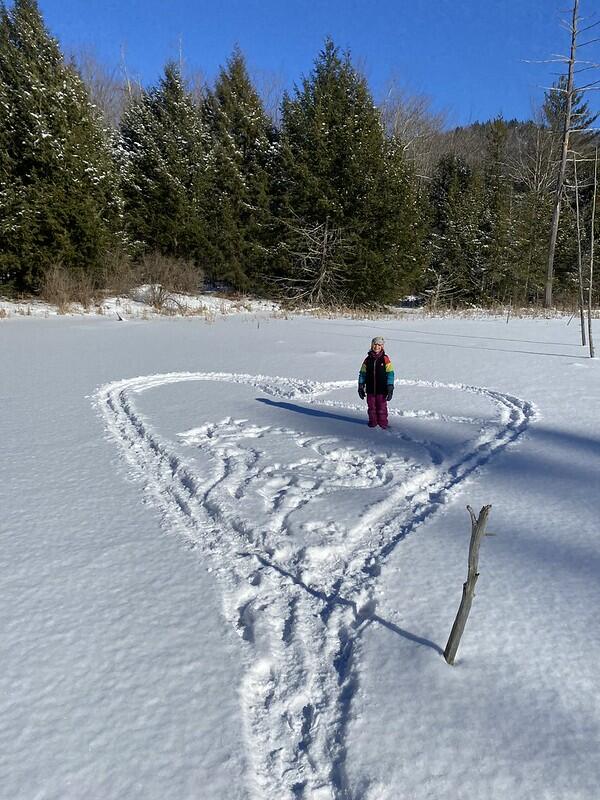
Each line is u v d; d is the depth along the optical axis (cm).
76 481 457
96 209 2167
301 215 2517
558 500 419
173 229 2464
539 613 278
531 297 3117
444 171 3181
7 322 1772
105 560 330
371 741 200
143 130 2505
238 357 1127
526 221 2883
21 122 1972
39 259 2088
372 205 2400
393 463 511
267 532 362
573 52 2353
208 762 192
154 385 856
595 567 322
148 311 2142
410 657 244
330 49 2462
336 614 279
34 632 261
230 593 298
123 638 258
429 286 2902
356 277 2503
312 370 989
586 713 212
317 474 479
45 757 192
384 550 348
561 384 864
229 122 2639
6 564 323
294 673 239
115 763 190
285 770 192
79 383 852
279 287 2612
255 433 606
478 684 228
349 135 2375
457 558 334
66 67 2150
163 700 220
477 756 193
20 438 569
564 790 179
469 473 484
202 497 427
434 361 1084
